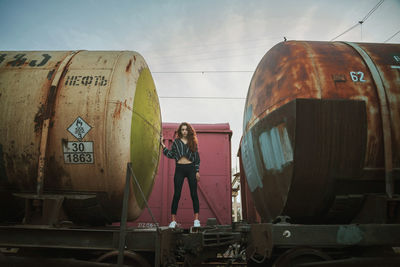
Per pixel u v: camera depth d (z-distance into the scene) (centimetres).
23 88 392
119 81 396
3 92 391
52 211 366
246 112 509
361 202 359
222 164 771
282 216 354
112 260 349
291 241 321
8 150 379
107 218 417
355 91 358
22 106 384
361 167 342
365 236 319
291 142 338
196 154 489
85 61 417
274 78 405
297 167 339
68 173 380
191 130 498
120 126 379
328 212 372
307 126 328
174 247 398
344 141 332
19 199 395
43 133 370
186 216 741
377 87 356
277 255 387
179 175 473
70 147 374
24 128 378
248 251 386
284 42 448
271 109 391
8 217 412
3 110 384
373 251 351
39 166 367
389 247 343
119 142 376
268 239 328
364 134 331
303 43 420
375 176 349
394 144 346
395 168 345
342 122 328
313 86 363
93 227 403
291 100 356
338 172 342
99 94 384
